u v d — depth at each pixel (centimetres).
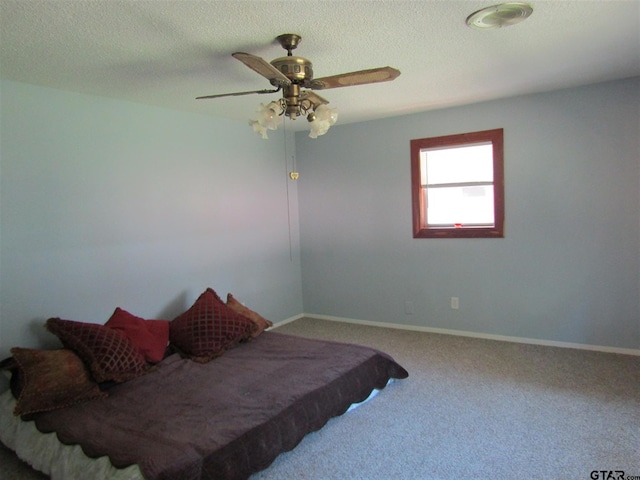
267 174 465
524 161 376
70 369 250
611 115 340
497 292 400
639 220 339
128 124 338
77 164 307
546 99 362
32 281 285
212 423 215
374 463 222
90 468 189
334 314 496
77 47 223
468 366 340
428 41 232
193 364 298
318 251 500
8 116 272
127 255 338
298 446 239
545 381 307
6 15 185
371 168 455
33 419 230
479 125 391
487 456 223
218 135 410
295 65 219
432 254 430
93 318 317
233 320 334
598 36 234
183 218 379
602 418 254
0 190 270
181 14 189
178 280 376
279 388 253
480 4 191
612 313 354
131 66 254
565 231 366
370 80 219
